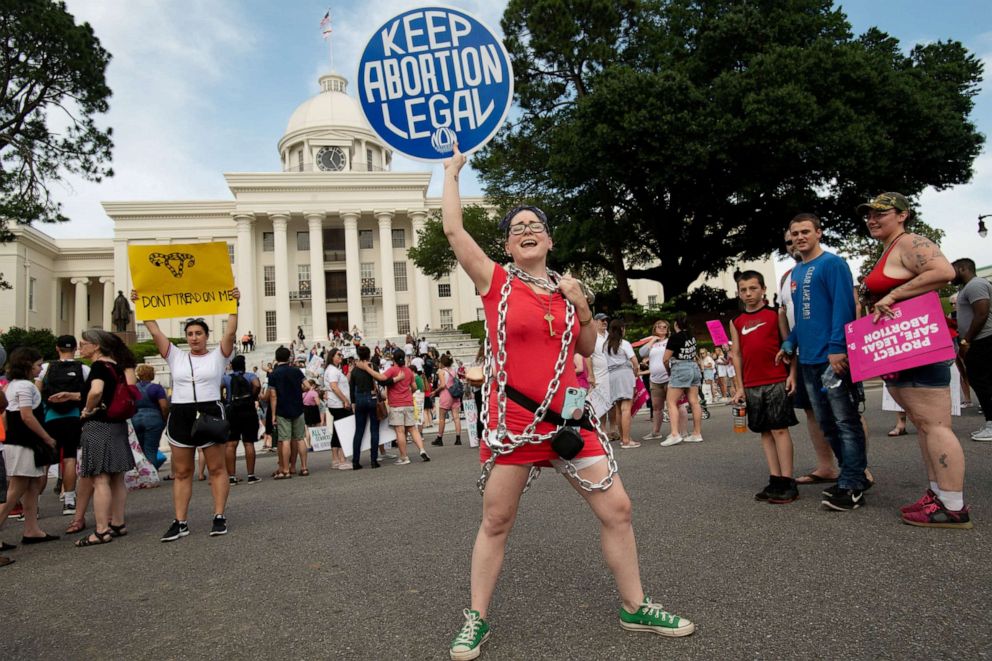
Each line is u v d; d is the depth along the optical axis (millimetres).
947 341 3668
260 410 14961
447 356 12562
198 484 8750
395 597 3143
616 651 2346
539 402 2420
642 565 3361
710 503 4762
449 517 4965
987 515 3932
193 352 5184
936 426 3791
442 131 3090
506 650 2416
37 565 4480
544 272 2656
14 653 2750
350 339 45469
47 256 57000
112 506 5414
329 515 5484
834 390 4324
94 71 21062
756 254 28531
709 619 2594
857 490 4305
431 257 34219
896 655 2186
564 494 5500
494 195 28547
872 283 4180
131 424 9008
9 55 20281
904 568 3070
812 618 2539
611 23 24609
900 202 4098
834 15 23875
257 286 54094
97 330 5305
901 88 21172
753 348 4809
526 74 25906
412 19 3135
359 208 53688
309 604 3139
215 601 3303
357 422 9414
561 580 3217
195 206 54594
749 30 22922
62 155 21750
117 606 3350
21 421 5246
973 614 2488
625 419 8727
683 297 28750
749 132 20578
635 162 22062
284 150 64375
